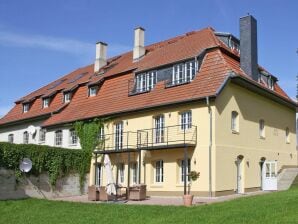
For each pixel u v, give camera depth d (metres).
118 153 28.73
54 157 27.84
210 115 24.19
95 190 24.23
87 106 33.31
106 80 33.94
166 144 25.88
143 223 15.47
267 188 28.11
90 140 30.67
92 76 37.06
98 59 38.47
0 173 24.55
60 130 34.34
